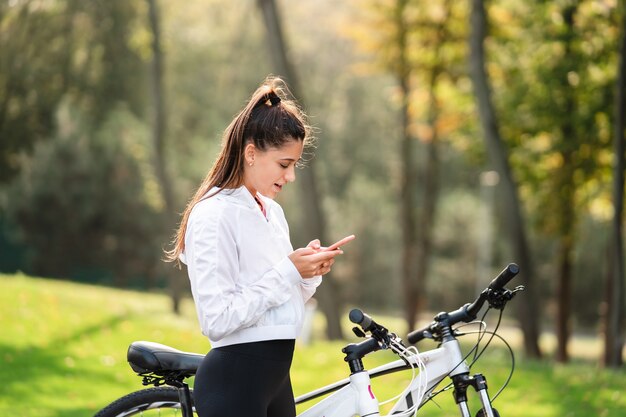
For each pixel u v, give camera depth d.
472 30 13.70
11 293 12.55
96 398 7.67
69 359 9.17
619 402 7.75
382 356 11.14
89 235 34.97
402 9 18.61
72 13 20.02
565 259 18.59
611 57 15.84
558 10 15.95
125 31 21.78
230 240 2.91
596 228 33.81
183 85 32.94
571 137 16.61
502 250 39.53
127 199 33.34
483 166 18.86
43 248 35.06
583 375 9.30
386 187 41.97
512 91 16.77
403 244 22.11
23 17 18.98
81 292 16.97
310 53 38.28
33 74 19.25
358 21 19.52
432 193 21.78
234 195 2.96
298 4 36.94
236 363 2.92
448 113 19.06
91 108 23.50
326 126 40.88
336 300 17.11
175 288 20.81
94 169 32.31
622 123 12.98
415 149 36.50
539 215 17.98
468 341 20.53
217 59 32.94
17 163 20.53
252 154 2.95
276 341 2.95
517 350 17.44
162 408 3.44
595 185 17.55
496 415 3.06
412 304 22.06
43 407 7.04
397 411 3.18
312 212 16.31
